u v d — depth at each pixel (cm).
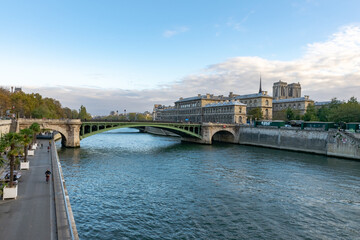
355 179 4769
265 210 3225
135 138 14125
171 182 4434
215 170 5462
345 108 9756
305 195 3822
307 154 8119
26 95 12200
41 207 2419
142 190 3941
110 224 2720
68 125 8006
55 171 3841
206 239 2466
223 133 12512
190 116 19062
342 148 7275
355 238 2556
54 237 1844
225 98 19338
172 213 3067
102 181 4394
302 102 17038
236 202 3488
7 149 5206
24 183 3194
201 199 3578
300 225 2819
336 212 3192
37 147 6488
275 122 10025
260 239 2497
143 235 2505
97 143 10700
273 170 5522
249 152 8500
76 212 3002
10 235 1856
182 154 7806
